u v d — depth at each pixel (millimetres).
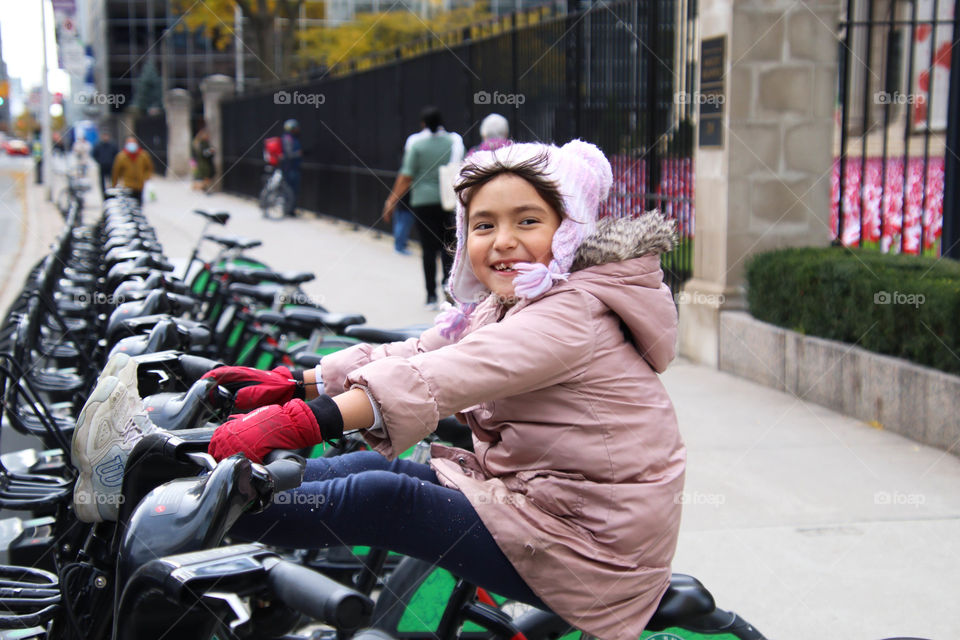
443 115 12641
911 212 7633
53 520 2818
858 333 5340
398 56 14547
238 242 5559
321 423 1586
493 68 10992
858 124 8867
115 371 1813
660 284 1856
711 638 2123
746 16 6270
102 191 21406
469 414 1942
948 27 8242
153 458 1669
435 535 1771
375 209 15258
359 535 1762
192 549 1407
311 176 19312
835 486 4285
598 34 8320
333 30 30484
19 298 4621
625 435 1790
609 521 1762
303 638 2461
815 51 6387
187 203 22594
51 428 3100
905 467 4512
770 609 3195
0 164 39094
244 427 1569
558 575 1755
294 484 1492
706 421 5297
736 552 3643
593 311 1776
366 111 15672
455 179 1884
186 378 2164
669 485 1809
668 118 7414
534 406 1804
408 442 1636
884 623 3100
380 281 10305
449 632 2188
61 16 21688
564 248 1781
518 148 1824
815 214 6520
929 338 4848
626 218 1869
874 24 6570
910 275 5211
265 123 22703
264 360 4449
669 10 7332
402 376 1636
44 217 17344
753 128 6375
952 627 3068
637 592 1792
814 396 5629
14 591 2051
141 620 1413
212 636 1514
